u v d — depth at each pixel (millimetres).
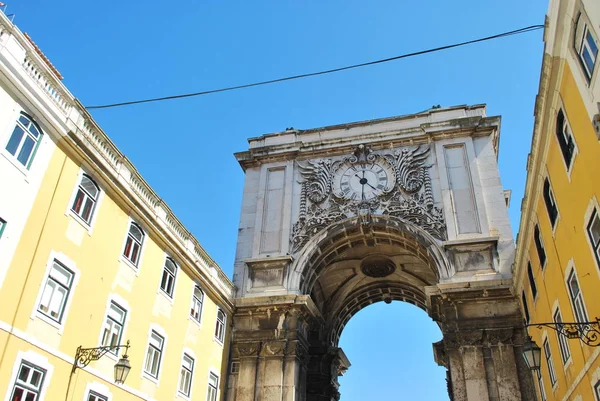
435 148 21250
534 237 12992
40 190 10586
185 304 15930
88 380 11203
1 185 9578
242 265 20719
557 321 11695
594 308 8992
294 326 18828
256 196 22391
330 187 21625
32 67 10633
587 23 7500
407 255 22453
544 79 9500
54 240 10797
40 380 9969
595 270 8773
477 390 16094
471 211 19500
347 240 21031
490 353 16656
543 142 10523
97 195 12477
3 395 9008
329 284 24094
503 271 17953
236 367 18562
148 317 13859
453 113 21906
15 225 9820
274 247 20828
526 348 9867
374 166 21688
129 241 13578
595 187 8188
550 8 8633
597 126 7492
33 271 10117
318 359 22297
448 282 18125
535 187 11742
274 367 18156
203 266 17297
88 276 11719
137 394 12914
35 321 10008
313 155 22766
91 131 12500
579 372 10125
